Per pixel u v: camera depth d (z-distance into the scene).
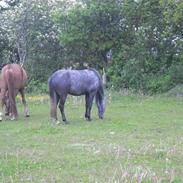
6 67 17.69
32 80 33.69
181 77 29.86
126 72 31.22
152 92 29.42
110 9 30.98
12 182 8.29
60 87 16.05
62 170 9.18
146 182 8.16
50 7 35.81
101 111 17.38
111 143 12.05
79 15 31.38
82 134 13.62
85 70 16.84
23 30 34.59
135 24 32.00
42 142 12.37
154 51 31.89
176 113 19.20
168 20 27.66
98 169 9.20
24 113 19.94
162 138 12.93
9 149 11.41
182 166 9.48
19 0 38.38
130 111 20.11
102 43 31.89
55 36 34.91
